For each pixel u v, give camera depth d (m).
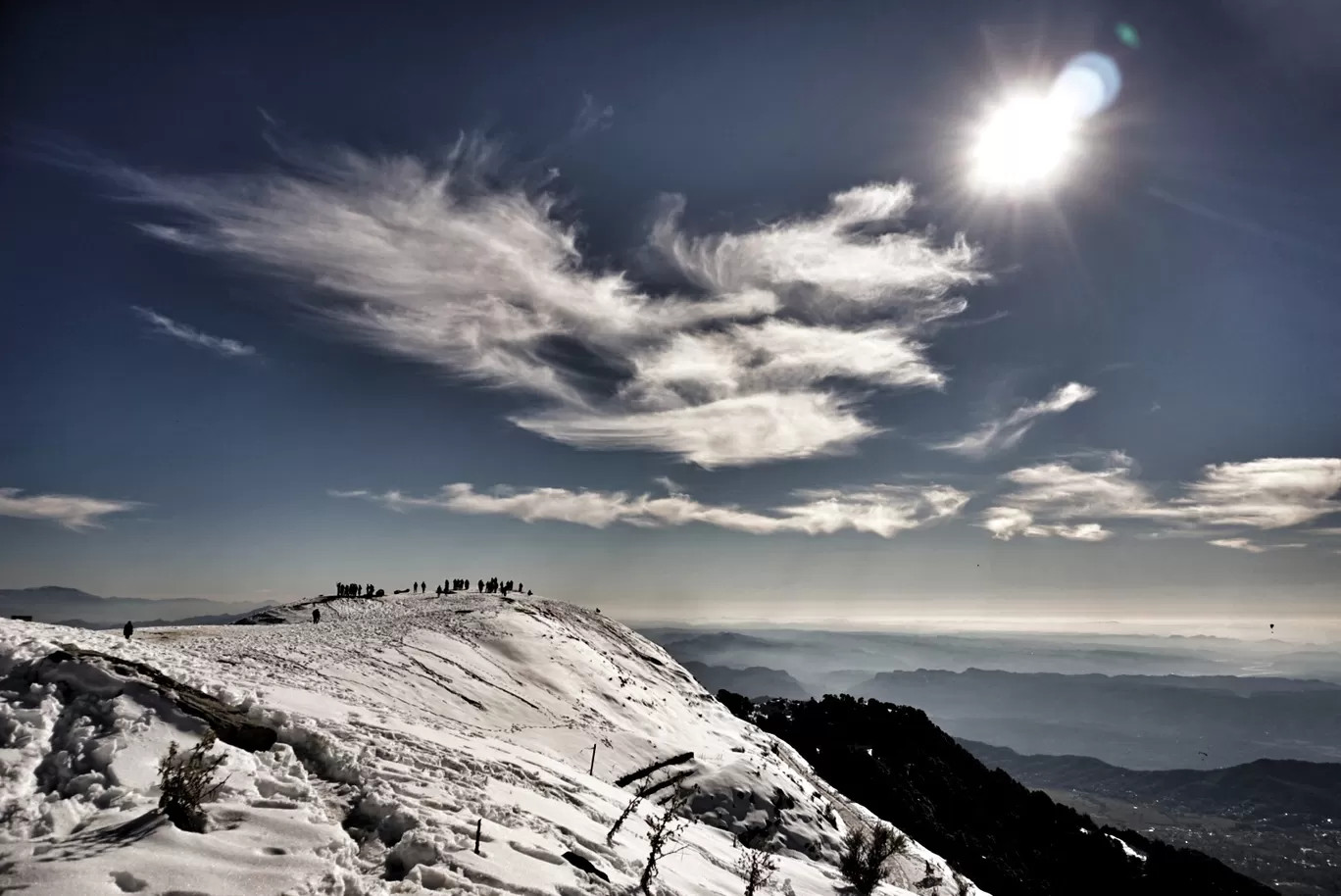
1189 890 66.12
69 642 11.17
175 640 25.92
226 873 6.32
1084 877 63.84
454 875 7.39
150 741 8.53
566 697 36.72
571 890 8.20
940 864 35.81
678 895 10.62
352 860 7.37
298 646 28.72
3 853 6.04
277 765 9.48
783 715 87.69
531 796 12.21
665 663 70.31
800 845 27.77
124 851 6.30
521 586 79.50
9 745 7.78
